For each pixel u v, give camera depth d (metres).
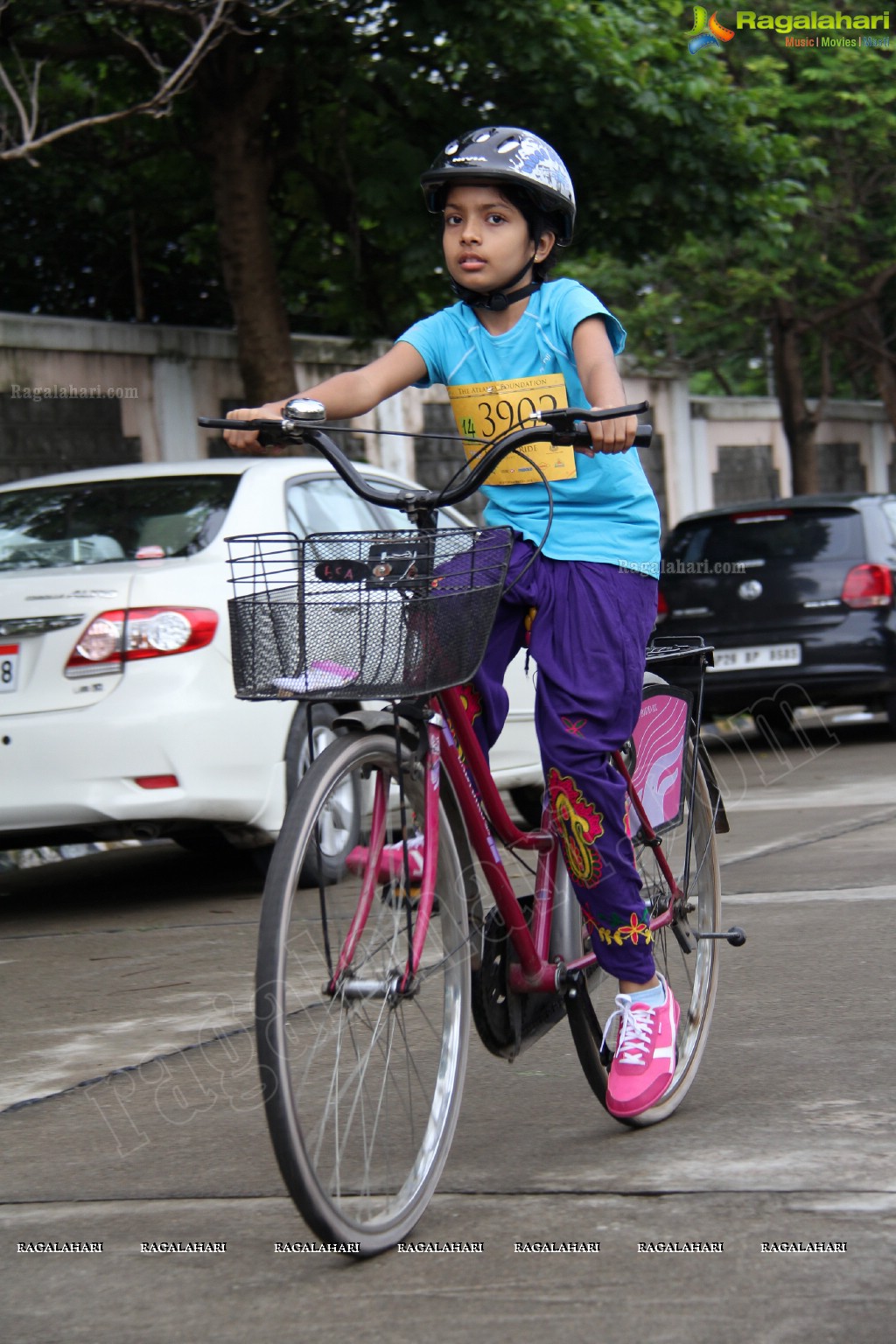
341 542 3.00
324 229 17.02
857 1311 2.63
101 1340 2.72
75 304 18.05
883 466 31.75
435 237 14.33
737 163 14.66
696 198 14.71
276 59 13.03
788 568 12.16
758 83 20.00
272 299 13.88
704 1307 2.68
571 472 3.51
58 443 14.46
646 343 23.88
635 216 15.31
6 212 16.95
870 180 22.58
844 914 6.06
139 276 17.31
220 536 6.96
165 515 7.12
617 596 3.51
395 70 13.51
